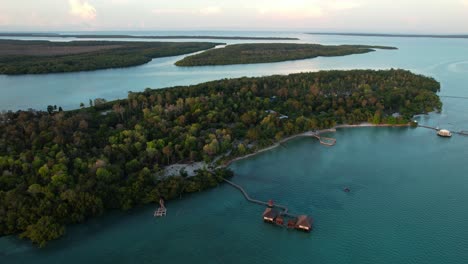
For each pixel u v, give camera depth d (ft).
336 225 400.06
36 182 446.19
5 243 369.09
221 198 457.68
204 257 353.51
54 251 359.05
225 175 508.53
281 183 496.23
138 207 434.30
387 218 411.34
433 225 398.21
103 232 388.16
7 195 408.46
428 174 518.78
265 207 437.17
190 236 383.65
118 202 428.97
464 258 348.59
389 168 540.11
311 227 395.34
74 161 497.46
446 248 362.12
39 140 551.59
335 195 462.19
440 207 432.25
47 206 399.24
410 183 492.13
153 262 346.33
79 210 406.41
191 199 453.99
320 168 543.39
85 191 426.10
